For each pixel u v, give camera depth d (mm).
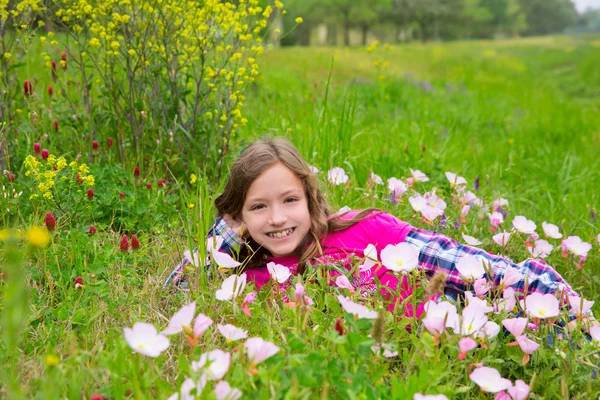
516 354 1894
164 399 1476
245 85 3334
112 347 1791
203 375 1462
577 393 1783
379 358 1627
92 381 1622
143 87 3246
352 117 3891
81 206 2662
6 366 1610
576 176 4766
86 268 2135
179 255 2516
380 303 1865
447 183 3693
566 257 2738
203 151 3283
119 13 3109
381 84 7641
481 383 1634
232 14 3203
